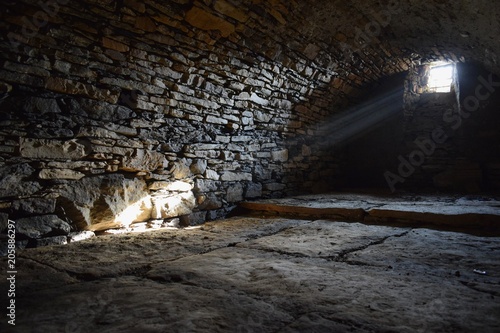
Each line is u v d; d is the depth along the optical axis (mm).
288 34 4371
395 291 1828
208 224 4133
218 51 4055
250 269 2246
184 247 2902
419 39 5340
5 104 2752
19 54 2791
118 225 3559
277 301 1701
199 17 3529
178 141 4113
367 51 5516
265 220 4305
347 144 7555
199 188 4340
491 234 3258
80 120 3227
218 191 4617
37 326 1441
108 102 3416
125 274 2221
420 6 4047
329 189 6938
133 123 3631
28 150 2877
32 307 1646
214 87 4367
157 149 3877
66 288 1917
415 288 1873
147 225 3818
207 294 1805
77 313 1572
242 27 3918
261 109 5211
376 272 2170
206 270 2229
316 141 6578
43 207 2986
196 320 1486
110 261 2463
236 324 1453
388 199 5254
